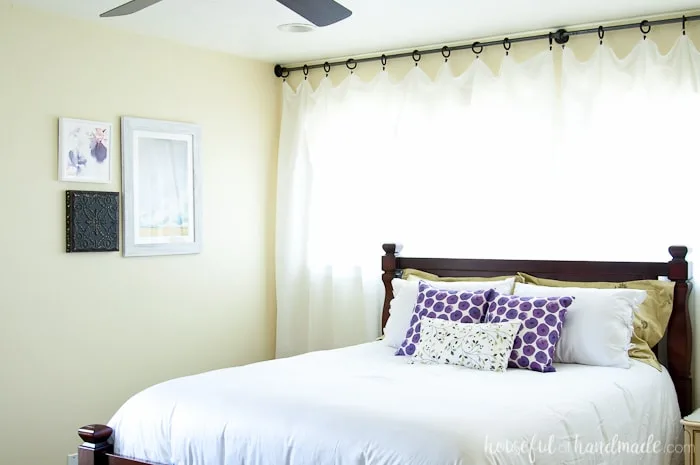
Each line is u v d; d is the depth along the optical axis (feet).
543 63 13.74
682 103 12.49
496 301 12.50
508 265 13.89
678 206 12.57
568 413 9.10
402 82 15.39
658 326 12.26
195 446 9.20
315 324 16.34
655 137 12.73
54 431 13.12
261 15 12.94
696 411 11.31
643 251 12.88
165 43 14.78
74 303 13.38
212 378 10.52
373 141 15.64
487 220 14.37
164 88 14.79
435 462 7.56
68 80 13.25
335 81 16.44
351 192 15.88
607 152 13.16
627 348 11.76
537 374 11.05
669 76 12.59
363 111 15.79
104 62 13.78
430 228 14.99
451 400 9.16
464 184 14.61
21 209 12.64
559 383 10.36
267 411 8.98
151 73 14.55
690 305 12.52
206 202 15.64
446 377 10.71
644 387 10.92
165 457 9.45
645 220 12.86
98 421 13.76
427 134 15.01
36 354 12.85
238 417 9.05
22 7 12.57
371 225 15.62
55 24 13.03
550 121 13.67
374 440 8.04
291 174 16.61
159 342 14.78
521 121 13.94
